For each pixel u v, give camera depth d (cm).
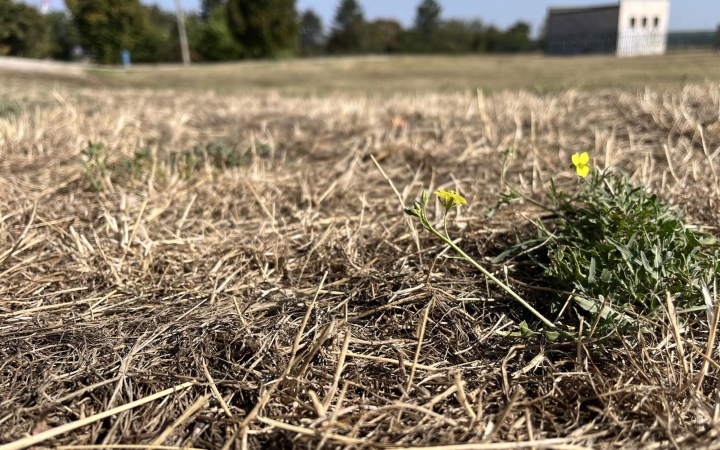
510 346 48
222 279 62
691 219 68
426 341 49
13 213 77
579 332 45
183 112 181
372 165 110
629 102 159
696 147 108
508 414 39
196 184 91
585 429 37
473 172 101
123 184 93
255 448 37
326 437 35
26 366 45
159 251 68
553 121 141
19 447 35
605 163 92
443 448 34
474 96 233
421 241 69
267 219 79
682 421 37
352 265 62
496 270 60
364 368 45
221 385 43
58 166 103
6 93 209
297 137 137
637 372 42
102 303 56
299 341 45
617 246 50
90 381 43
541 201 80
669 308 43
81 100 208
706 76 289
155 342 49
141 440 37
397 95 230
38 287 60
